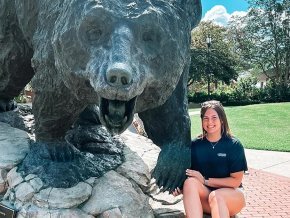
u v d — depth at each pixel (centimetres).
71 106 315
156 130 320
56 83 298
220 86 3869
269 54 3216
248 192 627
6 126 445
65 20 252
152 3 246
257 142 1031
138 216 317
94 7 234
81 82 252
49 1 301
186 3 278
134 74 221
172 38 247
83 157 367
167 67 249
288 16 3119
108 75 212
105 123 232
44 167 339
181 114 314
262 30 3216
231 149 313
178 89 312
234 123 1380
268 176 717
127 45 227
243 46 3303
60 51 255
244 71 3697
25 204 312
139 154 411
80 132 426
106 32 235
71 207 307
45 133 347
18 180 332
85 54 241
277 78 3192
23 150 376
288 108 1742
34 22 346
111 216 306
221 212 288
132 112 233
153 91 254
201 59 3381
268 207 567
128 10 236
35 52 313
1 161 353
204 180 309
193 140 329
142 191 355
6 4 389
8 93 474
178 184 312
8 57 419
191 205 292
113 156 392
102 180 339
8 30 401
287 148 952
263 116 1534
